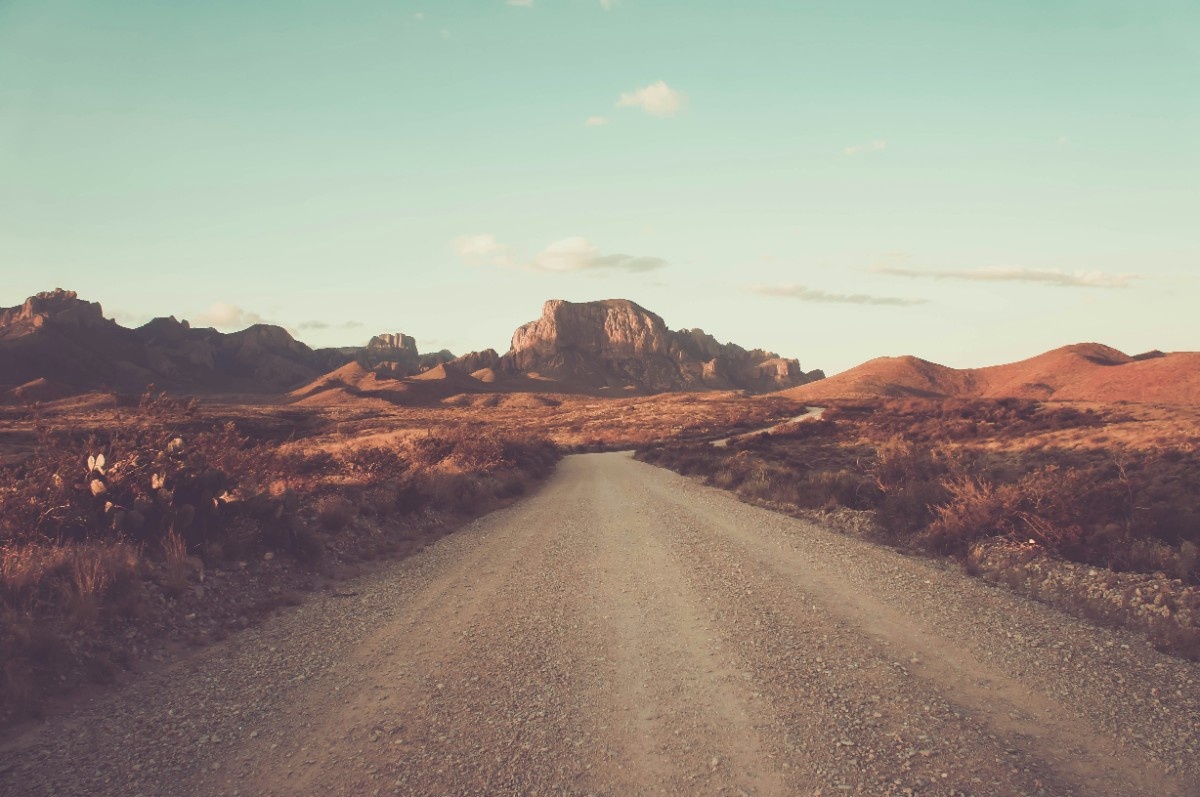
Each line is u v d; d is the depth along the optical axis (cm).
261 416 9912
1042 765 364
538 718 448
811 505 1561
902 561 930
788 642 587
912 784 347
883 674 504
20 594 610
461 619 708
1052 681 482
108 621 626
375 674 550
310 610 773
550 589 828
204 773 392
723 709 452
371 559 1080
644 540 1173
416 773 380
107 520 815
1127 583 711
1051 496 922
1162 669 502
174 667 588
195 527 881
